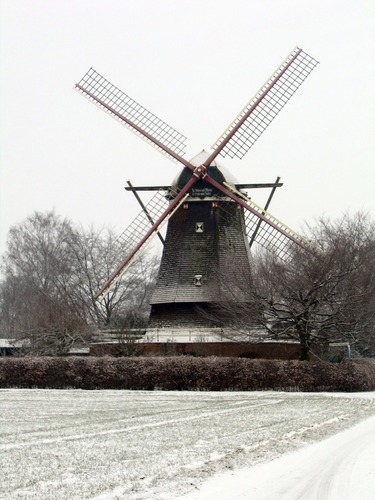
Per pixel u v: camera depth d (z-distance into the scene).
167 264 54.06
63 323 60.66
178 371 47.56
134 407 34.25
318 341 50.66
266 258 54.38
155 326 54.31
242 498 12.84
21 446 19.66
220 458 17.20
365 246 54.06
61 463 16.56
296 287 48.75
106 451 18.44
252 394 43.31
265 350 52.81
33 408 33.81
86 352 65.25
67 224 89.88
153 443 20.03
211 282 52.47
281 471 15.73
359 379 46.16
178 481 14.41
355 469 15.97
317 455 18.09
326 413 30.23
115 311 80.75
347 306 48.47
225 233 53.31
